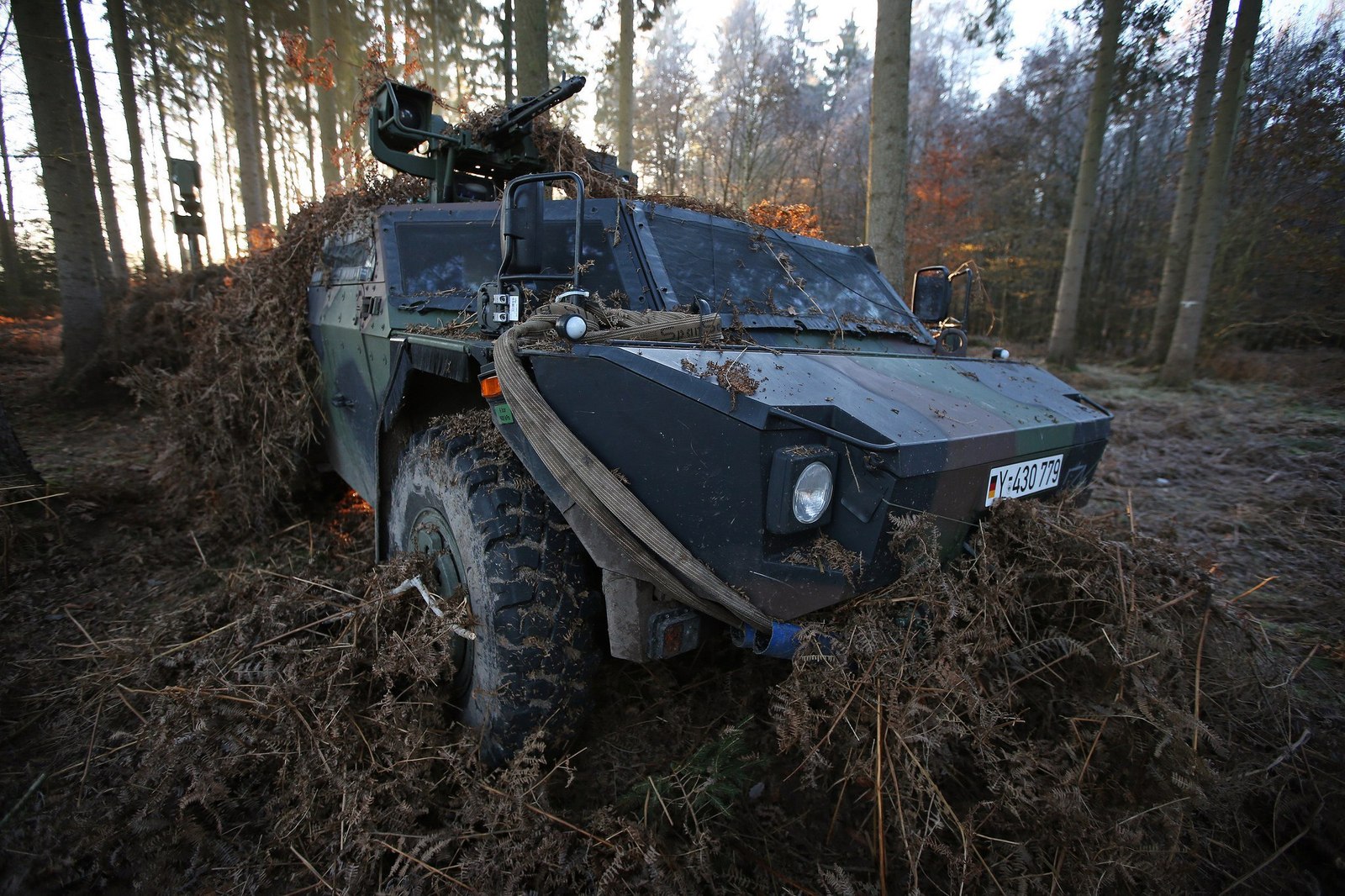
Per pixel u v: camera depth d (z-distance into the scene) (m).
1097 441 2.48
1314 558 3.82
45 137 7.57
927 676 1.66
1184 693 1.92
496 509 2.00
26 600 3.13
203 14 13.59
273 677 2.12
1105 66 11.09
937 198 16.88
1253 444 6.34
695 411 1.58
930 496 1.70
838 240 15.38
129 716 2.31
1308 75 10.98
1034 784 1.67
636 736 2.24
